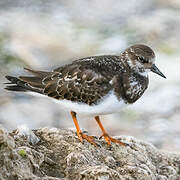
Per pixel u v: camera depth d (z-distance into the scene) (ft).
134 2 78.28
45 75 31.91
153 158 31.99
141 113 54.54
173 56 63.98
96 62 30.83
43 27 68.85
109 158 29.14
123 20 73.15
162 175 30.27
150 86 58.95
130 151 30.60
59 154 28.60
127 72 30.99
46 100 56.80
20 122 51.52
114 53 64.13
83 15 74.38
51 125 51.57
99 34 69.10
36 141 29.32
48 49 63.57
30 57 61.57
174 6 77.46
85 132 32.45
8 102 55.16
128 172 28.43
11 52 61.67
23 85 31.99
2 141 24.54
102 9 76.28
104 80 30.09
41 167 27.30
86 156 28.48
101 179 26.00
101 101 30.19
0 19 70.03
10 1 76.74
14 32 66.49
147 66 31.73
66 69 31.32
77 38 67.36
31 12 73.61
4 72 58.70
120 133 50.67
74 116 31.65
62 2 77.87
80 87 30.37
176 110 54.95
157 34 69.36
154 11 75.97
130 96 31.09
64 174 27.32
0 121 51.16
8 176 24.40
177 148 48.39
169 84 59.11
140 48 31.60
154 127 51.93
